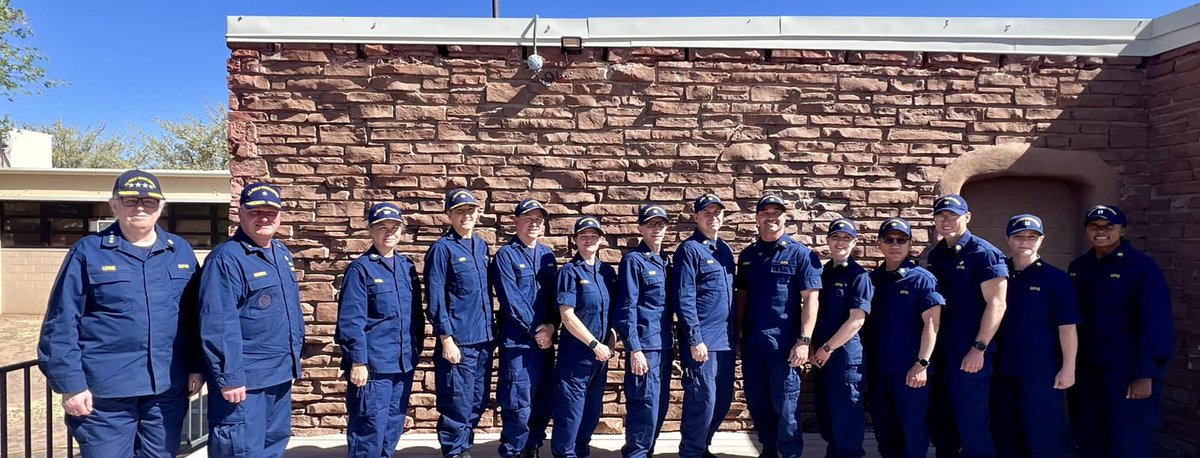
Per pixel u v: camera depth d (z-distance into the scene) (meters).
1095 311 3.78
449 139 4.59
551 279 3.96
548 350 3.97
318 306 4.55
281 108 4.52
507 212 4.61
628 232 4.62
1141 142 4.70
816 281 3.75
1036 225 3.63
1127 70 4.71
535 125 4.62
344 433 4.63
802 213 4.68
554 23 4.61
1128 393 3.67
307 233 4.54
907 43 4.69
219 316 3.06
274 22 4.48
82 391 2.87
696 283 3.80
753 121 4.68
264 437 3.31
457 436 3.79
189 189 12.80
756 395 3.94
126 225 2.99
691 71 4.66
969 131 4.70
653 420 3.76
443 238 3.89
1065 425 3.62
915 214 4.69
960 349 3.64
